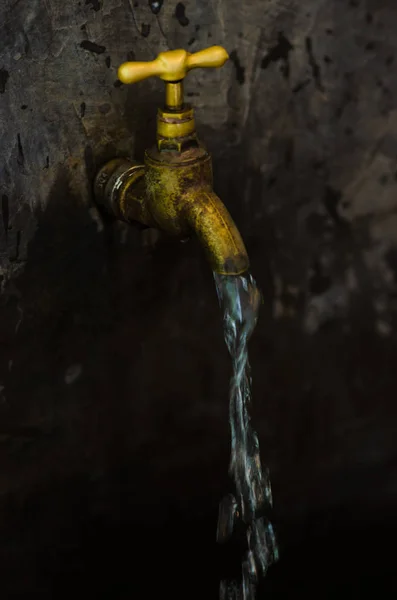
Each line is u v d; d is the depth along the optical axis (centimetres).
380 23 79
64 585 92
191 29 74
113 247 80
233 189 82
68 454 86
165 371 87
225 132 79
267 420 93
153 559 95
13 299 78
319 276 88
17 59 70
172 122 66
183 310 85
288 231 85
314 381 93
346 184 85
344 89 81
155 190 68
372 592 105
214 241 66
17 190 74
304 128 81
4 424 82
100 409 86
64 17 70
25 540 88
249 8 75
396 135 84
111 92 74
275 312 88
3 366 80
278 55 78
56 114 73
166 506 93
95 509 90
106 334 83
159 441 90
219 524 94
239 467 83
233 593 97
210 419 91
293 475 97
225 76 77
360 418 96
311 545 101
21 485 86
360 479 99
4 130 72
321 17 78
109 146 75
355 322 91
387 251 89
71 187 75
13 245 76
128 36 73
